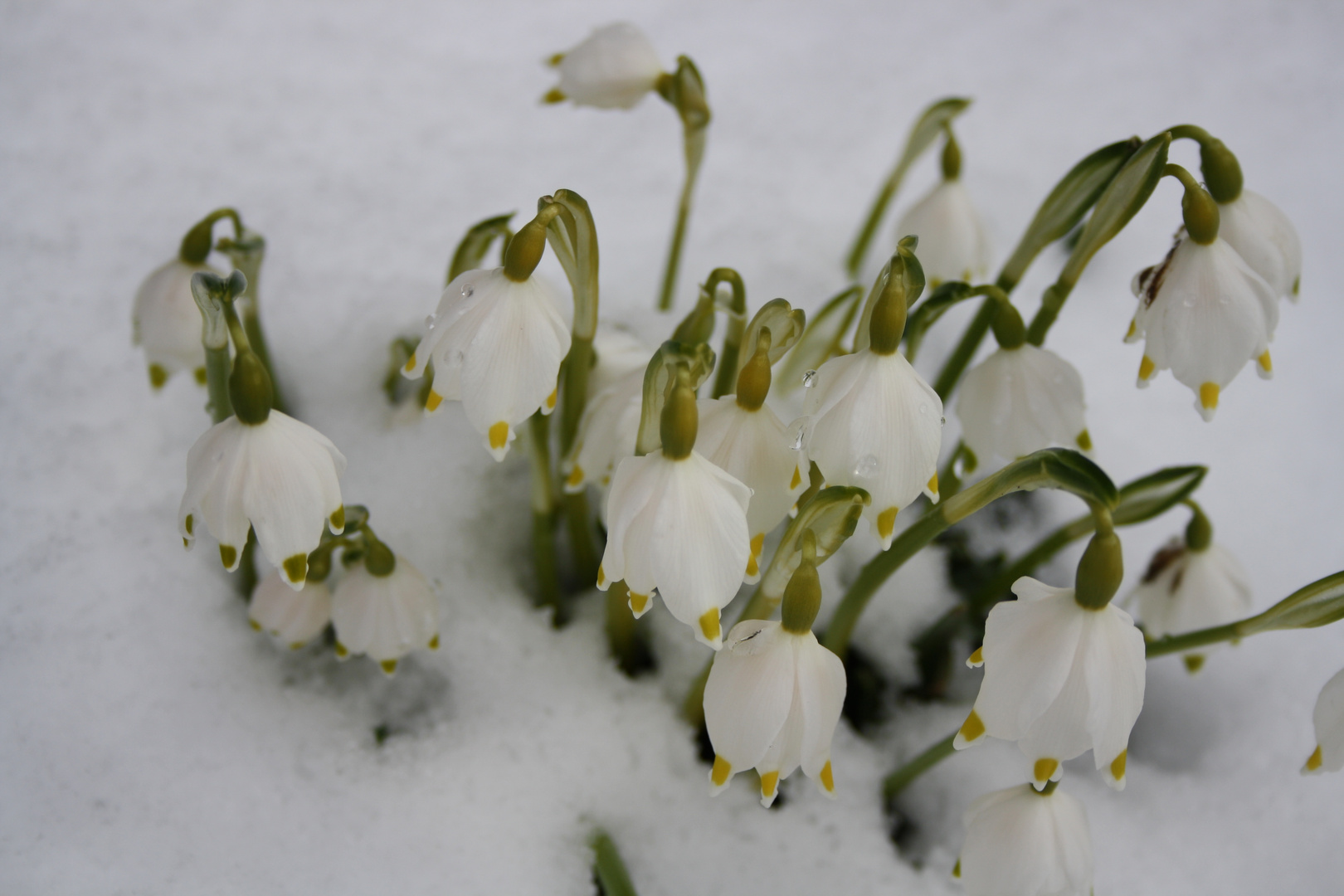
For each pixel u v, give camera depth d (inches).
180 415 17.4
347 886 15.2
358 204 19.9
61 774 15.5
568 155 21.3
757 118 22.3
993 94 23.4
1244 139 22.4
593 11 24.3
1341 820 16.2
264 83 22.0
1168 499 15.4
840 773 15.9
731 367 15.6
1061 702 13.2
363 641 15.1
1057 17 25.1
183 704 15.9
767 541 17.1
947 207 17.1
